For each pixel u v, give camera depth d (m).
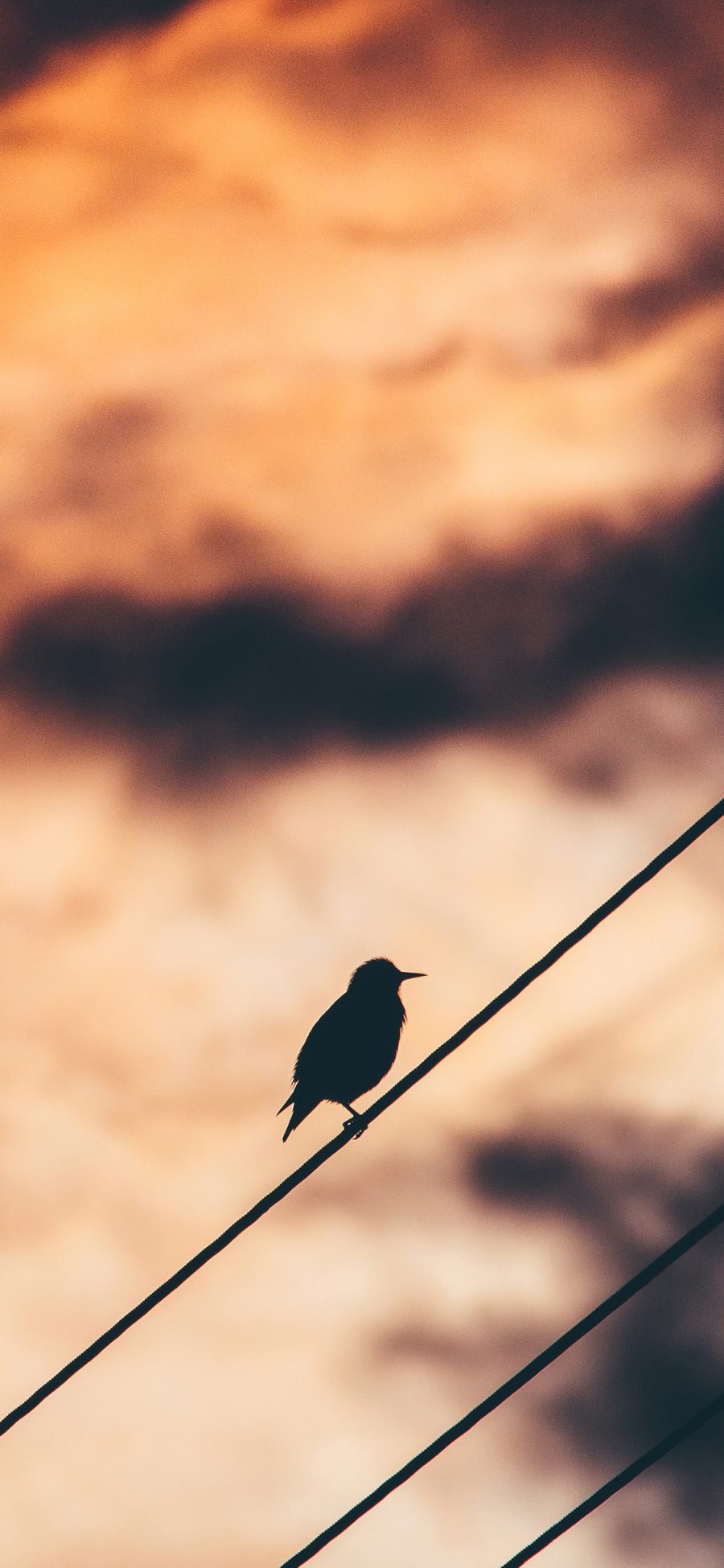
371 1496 5.43
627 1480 5.45
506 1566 5.41
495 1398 5.37
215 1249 5.77
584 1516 5.48
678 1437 5.43
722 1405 5.45
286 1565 5.40
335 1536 5.43
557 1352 5.37
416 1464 5.42
